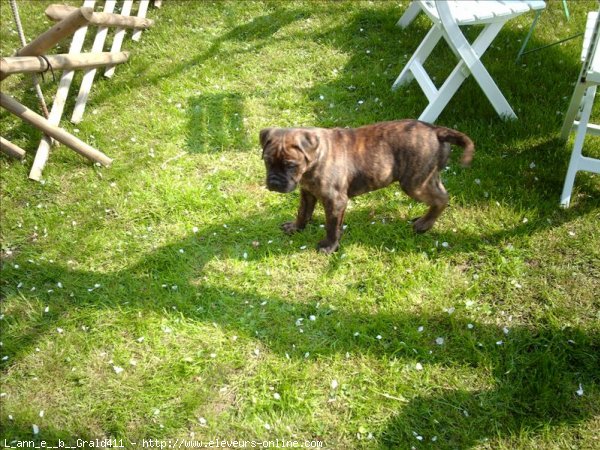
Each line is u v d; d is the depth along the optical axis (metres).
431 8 2.14
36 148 2.13
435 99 2.09
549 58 2.44
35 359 1.59
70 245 1.83
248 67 2.52
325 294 1.70
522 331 1.59
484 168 2.00
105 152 2.13
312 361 1.56
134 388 1.53
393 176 1.69
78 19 1.91
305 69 2.49
